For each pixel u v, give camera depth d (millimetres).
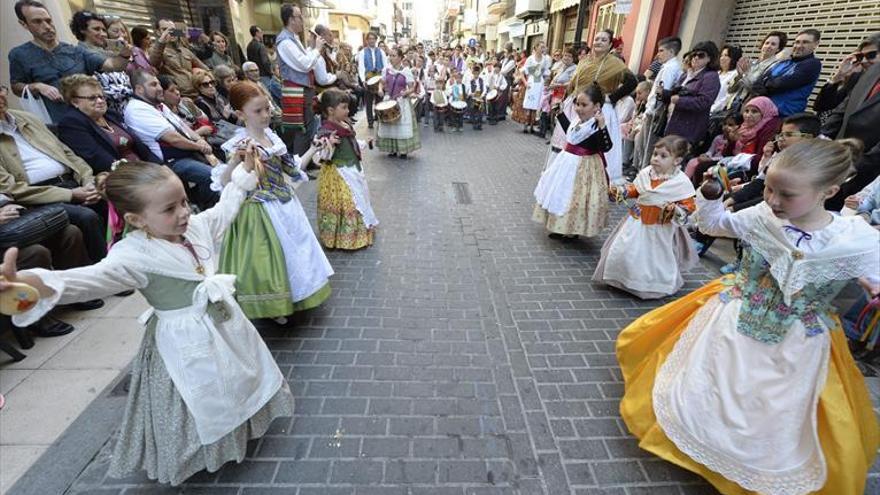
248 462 1919
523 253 4066
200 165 4125
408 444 2037
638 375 2092
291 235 2670
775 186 1411
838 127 4027
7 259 1081
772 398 1561
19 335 2541
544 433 2119
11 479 1812
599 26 11609
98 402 2195
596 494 1832
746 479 1614
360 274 3607
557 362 2621
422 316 3045
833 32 5398
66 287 1214
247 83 2480
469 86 10914
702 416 1690
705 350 1751
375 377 2457
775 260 1540
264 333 2818
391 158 7766
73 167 3254
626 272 3227
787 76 4195
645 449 1938
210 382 1580
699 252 4035
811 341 1519
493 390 2385
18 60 3787
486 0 27703
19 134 3014
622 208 5352
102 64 4195
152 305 1559
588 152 3861
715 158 4676
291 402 2012
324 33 6926
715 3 6965
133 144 3807
